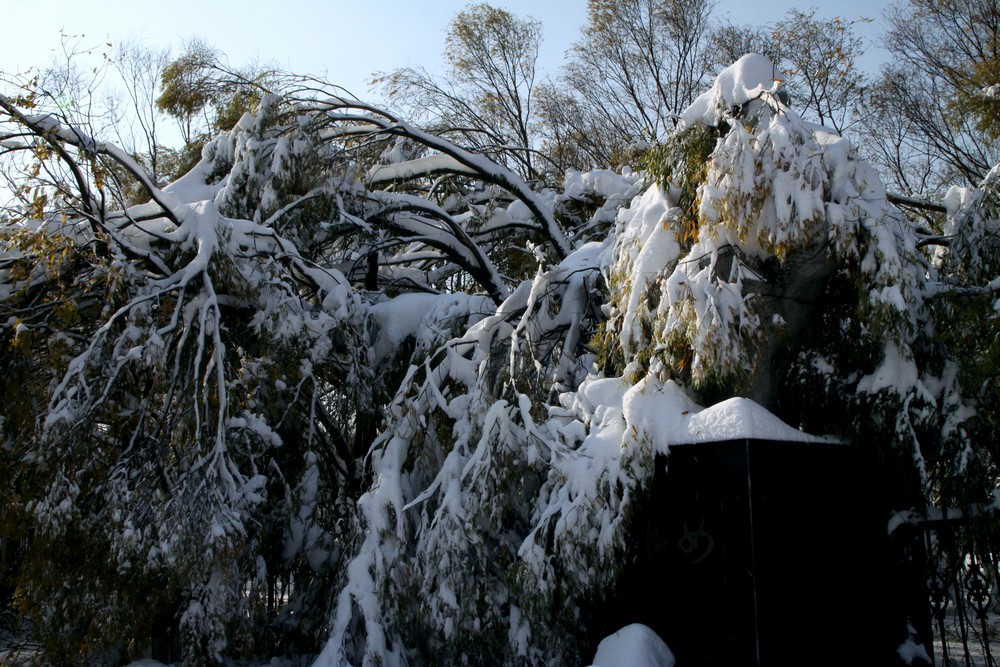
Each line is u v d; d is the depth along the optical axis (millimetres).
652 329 7598
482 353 9398
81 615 7898
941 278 8602
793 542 6699
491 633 7559
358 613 8109
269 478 9711
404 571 8062
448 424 9250
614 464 7277
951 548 8008
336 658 7664
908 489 7188
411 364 10047
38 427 8445
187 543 7758
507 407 8094
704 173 7445
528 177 18422
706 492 6895
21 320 8617
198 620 8016
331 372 10117
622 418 7598
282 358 9164
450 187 14727
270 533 9500
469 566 7723
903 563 7492
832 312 7883
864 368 7438
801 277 7137
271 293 9477
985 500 7352
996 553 7617
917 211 11328
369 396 10008
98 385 8477
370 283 12477
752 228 6930
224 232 9234
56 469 7984
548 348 9820
